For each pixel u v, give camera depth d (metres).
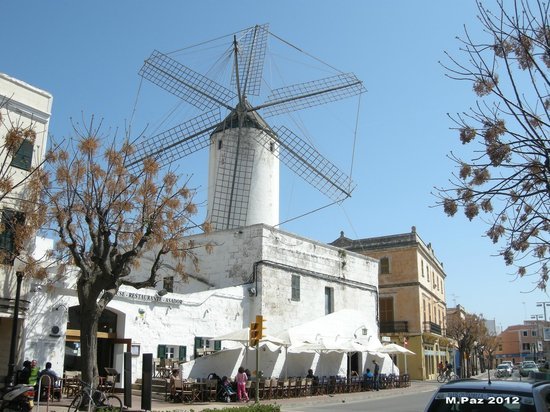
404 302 48.94
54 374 17.23
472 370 74.25
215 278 28.91
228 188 33.34
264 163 34.16
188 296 24.44
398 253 50.12
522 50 7.55
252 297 27.48
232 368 24.78
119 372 21.34
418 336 47.66
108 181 16.23
